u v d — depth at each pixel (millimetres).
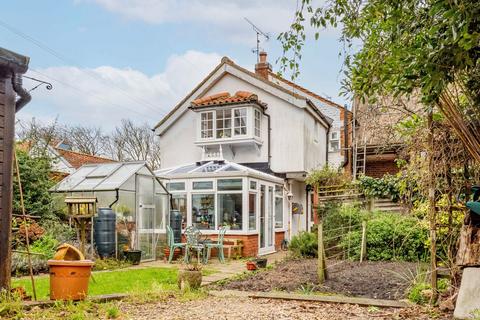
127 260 11492
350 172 16531
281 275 9539
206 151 18766
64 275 6016
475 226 5516
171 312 5805
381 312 5805
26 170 12078
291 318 5453
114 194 11797
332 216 13047
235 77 19375
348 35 5418
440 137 6059
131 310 5922
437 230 6445
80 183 12555
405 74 4008
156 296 6738
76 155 22938
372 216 12688
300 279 8906
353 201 13758
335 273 9422
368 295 7145
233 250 13789
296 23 5477
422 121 6383
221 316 5559
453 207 6082
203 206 14742
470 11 3199
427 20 3979
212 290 7820
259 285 8375
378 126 7828
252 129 17719
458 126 5379
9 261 6234
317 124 20562
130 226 12164
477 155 5398
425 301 6121
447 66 3625
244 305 6336
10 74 6465
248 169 15430
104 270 10242
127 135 36031
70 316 5297
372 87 4777
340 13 5254
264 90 18719
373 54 4715
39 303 5754
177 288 7492
